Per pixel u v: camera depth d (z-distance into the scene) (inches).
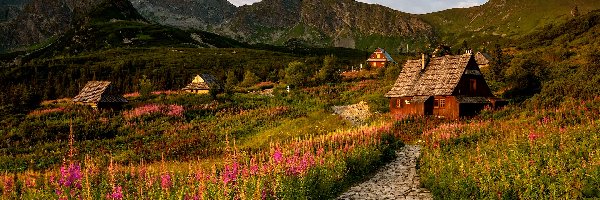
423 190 636.7
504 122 1318.9
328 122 1572.3
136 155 1202.6
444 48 3083.2
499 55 2471.7
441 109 1787.6
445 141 1009.5
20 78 4596.5
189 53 6456.7
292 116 1802.4
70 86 4323.3
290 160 624.7
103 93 1995.6
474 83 1836.9
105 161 1104.2
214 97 2279.8
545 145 713.6
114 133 1533.0
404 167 824.3
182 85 4473.4
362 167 765.3
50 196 523.8
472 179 534.6
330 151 762.2
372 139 933.8
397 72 2842.0
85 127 1529.3
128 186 573.0
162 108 1904.5
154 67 5265.8
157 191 515.8
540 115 1264.8
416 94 1844.2
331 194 610.9
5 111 1760.6
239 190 481.1
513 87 1994.3
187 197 463.8
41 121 1633.9
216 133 1531.7
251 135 1504.7
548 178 501.4
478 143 920.3
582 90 1464.1
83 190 509.4
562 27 5014.8
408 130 1364.4
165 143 1374.3
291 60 6294.3
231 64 5708.7
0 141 1349.7
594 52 2247.8
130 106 2073.1
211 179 514.3
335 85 2886.3
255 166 568.4
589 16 4909.0
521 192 478.0
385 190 645.9
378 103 2068.2
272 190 499.8
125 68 5177.2
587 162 571.8
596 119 1074.7
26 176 718.5
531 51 4119.1
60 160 1152.8
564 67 2213.3
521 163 589.6
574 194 451.5
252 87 3213.6
